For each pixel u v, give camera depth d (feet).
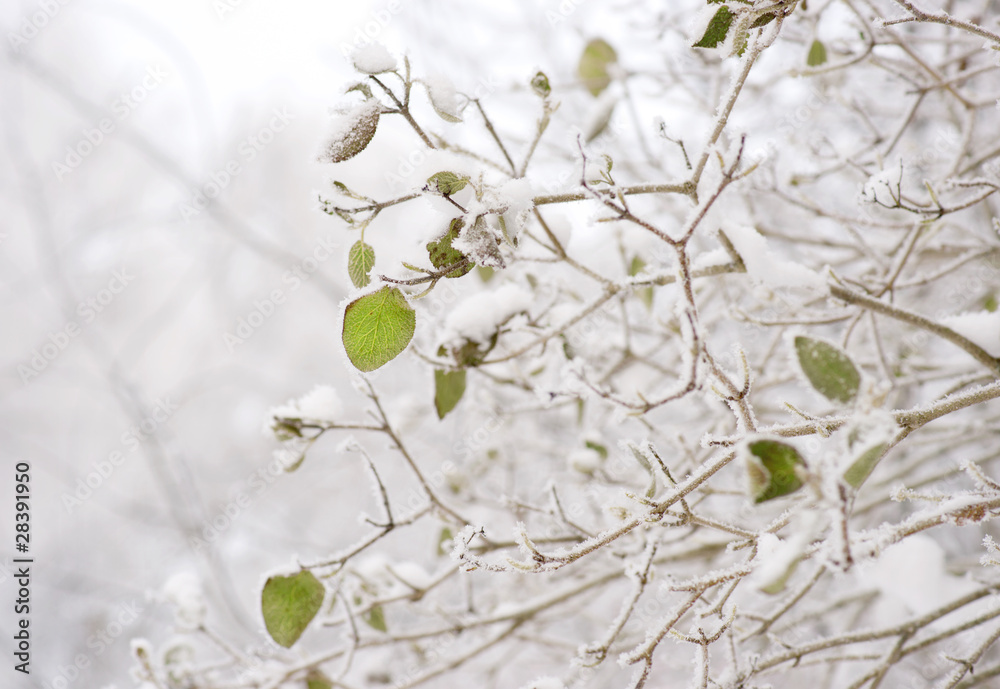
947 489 6.35
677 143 3.80
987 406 6.17
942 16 3.75
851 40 4.52
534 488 7.38
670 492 3.67
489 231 3.60
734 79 3.70
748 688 3.97
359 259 3.67
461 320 4.06
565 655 6.50
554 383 5.23
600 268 4.57
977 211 5.73
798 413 3.64
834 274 3.89
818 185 6.18
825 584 6.64
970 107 4.33
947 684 3.94
